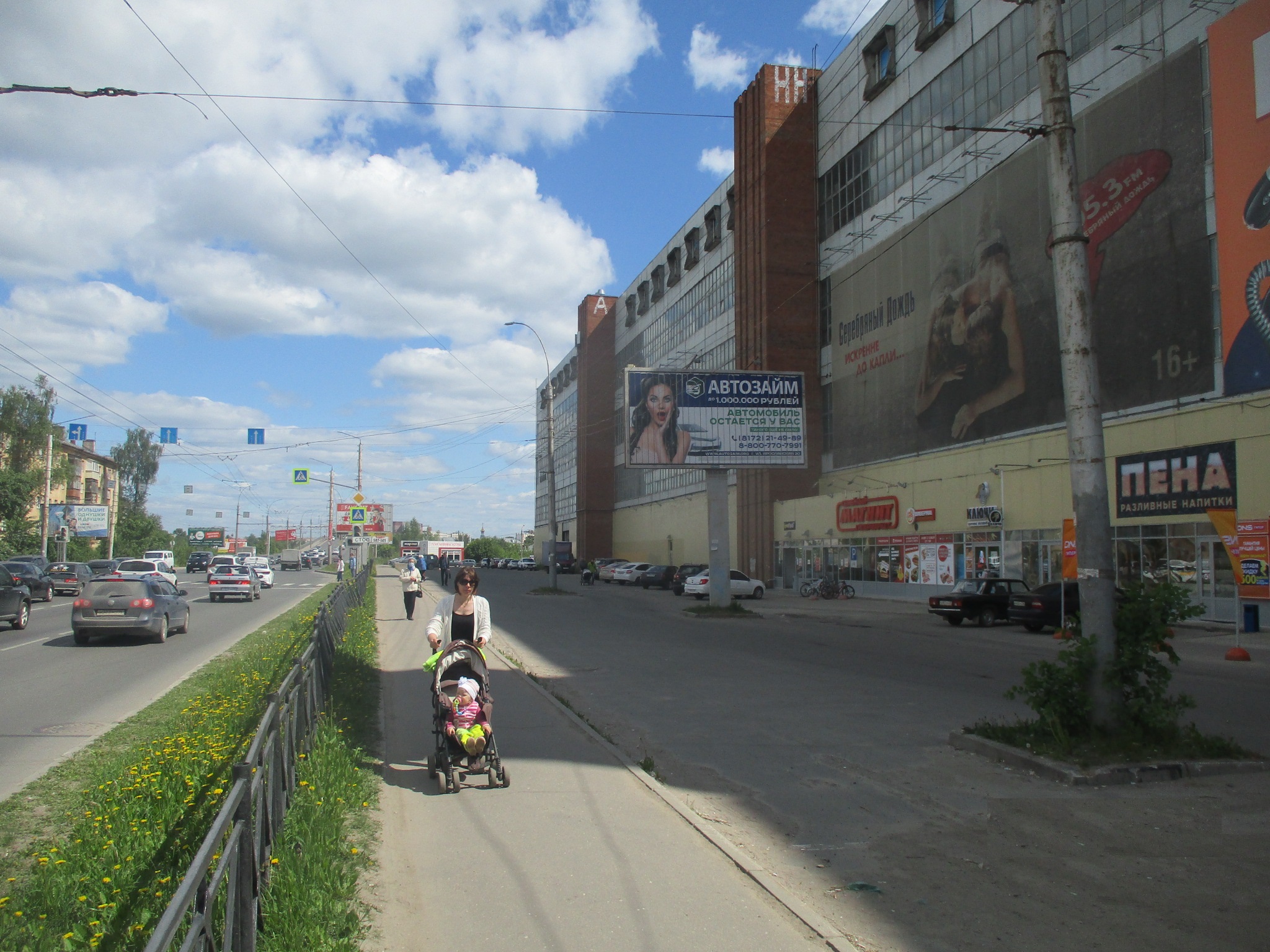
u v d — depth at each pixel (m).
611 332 83.62
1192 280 24.12
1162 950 4.27
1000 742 8.25
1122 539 26.41
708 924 4.40
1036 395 29.84
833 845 5.83
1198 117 24.11
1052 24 8.36
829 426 44.53
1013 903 4.84
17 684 12.54
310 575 71.06
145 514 90.81
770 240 45.75
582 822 6.00
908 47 37.97
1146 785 7.15
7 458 56.81
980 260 32.84
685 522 62.59
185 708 10.29
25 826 6.04
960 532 33.66
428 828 5.86
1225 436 22.98
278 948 3.91
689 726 9.96
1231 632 22.34
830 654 17.55
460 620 7.36
